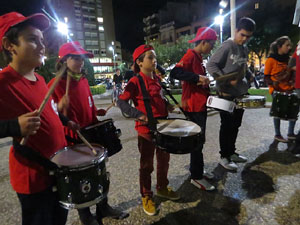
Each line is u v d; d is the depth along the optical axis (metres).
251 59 24.00
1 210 2.11
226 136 2.74
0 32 1.04
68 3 52.38
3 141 4.51
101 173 1.28
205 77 2.02
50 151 1.22
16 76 1.08
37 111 0.99
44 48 1.15
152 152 1.96
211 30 2.15
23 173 1.13
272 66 3.25
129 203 2.14
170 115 5.79
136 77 1.86
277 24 20.77
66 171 1.15
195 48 2.26
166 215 1.96
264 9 22.47
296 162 2.81
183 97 2.33
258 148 3.32
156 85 1.93
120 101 1.79
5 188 2.53
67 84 1.57
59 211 1.30
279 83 3.30
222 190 2.30
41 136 1.17
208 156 3.17
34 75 1.25
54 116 1.29
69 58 1.63
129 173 2.76
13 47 1.06
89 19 56.16
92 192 1.23
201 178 2.37
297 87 2.60
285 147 3.30
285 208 1.96
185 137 1.56
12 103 1.04
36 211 1.19
